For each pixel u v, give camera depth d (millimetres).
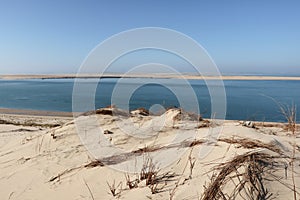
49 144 4812
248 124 4637
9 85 72250
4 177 3617
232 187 2188
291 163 2523
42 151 4500
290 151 2930
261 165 2434
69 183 3156
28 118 18375
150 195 2396
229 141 3201
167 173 2816
